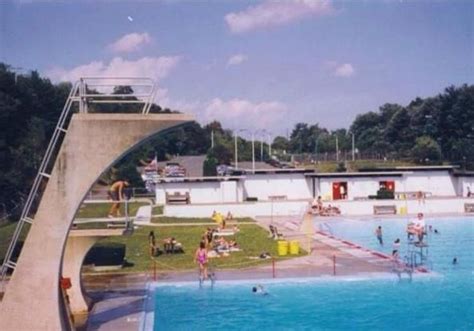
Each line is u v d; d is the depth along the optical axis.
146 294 28.77
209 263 36.53
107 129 20.06
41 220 20.02
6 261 21.03
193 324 24.86
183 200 70.00
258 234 49.88
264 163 125.81
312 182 72.75
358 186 72.44
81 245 25.34
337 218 62.78
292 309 26.88
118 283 31.25
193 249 42.28
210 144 172.38
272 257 38.00
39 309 19.94
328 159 137.12
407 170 72.81
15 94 76.94
